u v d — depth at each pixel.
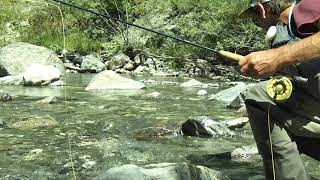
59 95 8.62
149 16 16.14
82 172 3.99
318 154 2.88
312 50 2.40
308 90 2.72
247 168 4.16
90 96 8.55
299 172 2.78
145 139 5.25
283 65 2.47
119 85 9.84
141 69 14.27
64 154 4.54
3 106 7.22
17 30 18.17
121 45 15.71
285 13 2.79
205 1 14.16
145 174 3.22
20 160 4.32
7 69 12.53
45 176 3.86
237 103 7.41
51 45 16.50
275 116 2.80
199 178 3.34
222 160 4.42
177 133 5.53
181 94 9.13
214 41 14.22
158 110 7.11
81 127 5.78
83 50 16.16
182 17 14.73
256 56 2.51
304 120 2.76
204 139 5.28
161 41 15.30
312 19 2.57
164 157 4.50
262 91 2.84
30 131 5.53
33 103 7.57
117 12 17.34
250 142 5.15
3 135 5.30
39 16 18.19
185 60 14.41
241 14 3.04
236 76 13.01
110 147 4.85
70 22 17.94
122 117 6.43
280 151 2.78
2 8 18.92
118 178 3.14
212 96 8.66
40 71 10.34
